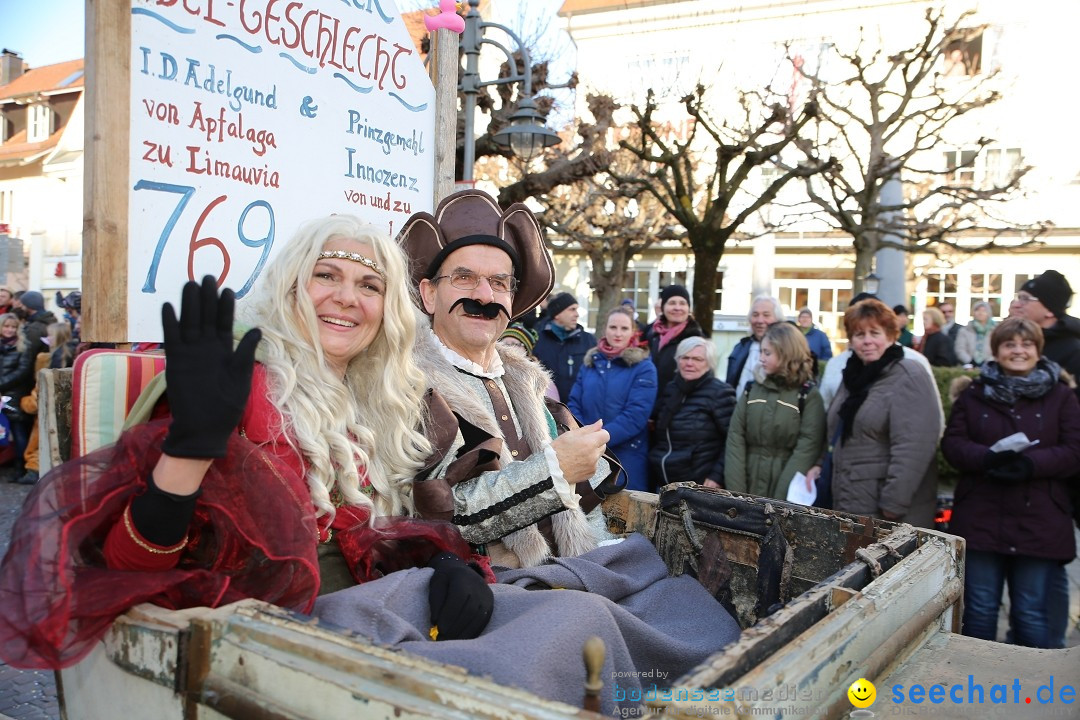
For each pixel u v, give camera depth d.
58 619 1.09
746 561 1.88
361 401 1.70
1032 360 2.79
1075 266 15.08
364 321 1.62
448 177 2.52
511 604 1.42
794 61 11.24
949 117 10.93
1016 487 2.75
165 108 1.67
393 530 1.54
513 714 0.82
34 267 17.80
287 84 1.94
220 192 1.79
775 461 3.29
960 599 1.63
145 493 1.12
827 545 1.76
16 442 6.22
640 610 1.71
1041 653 1.43
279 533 1.23
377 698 0.88
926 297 16.19
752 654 0.99
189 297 1.07
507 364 2.11
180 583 1.20
